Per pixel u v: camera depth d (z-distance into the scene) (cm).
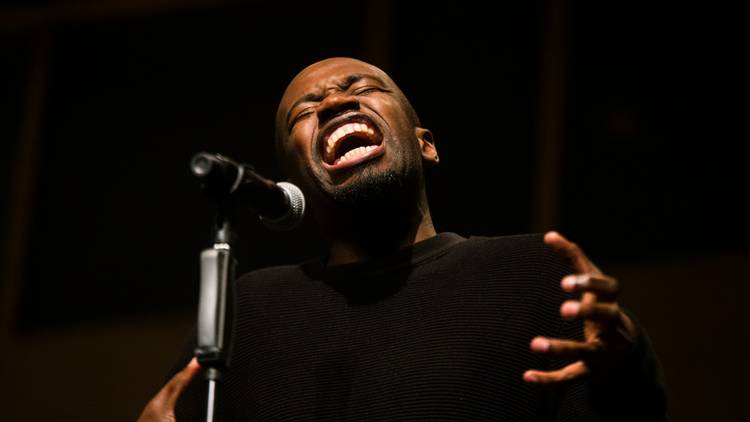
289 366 595
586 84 1617
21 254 1817
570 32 1647
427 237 656
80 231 1814
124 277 1767
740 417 1364
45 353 1744
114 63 1888
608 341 481
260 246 1678
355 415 565
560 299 579
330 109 653
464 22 1714
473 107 1659
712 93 1553
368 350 585
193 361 574
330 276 630
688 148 1539
